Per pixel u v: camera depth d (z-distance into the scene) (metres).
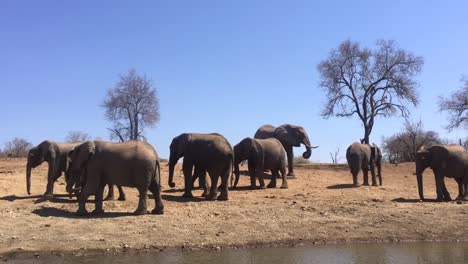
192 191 23.11
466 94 51.16
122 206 18.88
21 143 57.41
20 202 18.70
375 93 52.78
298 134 30.59
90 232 15.66
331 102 52.91
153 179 17.64
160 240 15.52
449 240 17.06
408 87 51.41
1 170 26.02
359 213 19.39
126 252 14.54
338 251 15.18
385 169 34.72
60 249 14.46
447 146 23.12
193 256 14.20
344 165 36.69
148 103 56.88
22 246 14.46
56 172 19.75
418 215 19.41
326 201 21.16
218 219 17.72
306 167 35.66
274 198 21.59
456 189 27.25
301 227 17.56
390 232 17.61
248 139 24.14
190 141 21.03
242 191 23.36
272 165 24.61
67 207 18.22
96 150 17.25
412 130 59.59
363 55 52.19
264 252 14.91
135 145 17.47
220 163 20.72
